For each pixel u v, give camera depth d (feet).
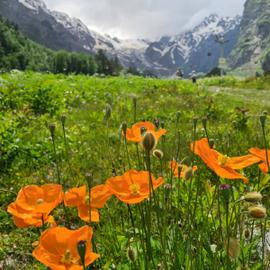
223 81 106.11
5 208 13.79
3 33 386.93
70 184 15.76
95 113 29.89
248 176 15.43
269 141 20.01
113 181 6.18
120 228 9.79
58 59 397.19
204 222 8.00
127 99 40.22
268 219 10.09
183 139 19.17
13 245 11.41
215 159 5.87
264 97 67.21
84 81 54.39
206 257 7.93
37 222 5.88
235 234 6.79
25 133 22.24
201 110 34.09
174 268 7.13
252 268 7.41
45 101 33.83
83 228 4.91
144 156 7.82
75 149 20.44
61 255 4.80
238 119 25.22
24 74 54.70
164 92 52.65
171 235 8.09
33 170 17.78
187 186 11.14
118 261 8.57
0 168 17.38
